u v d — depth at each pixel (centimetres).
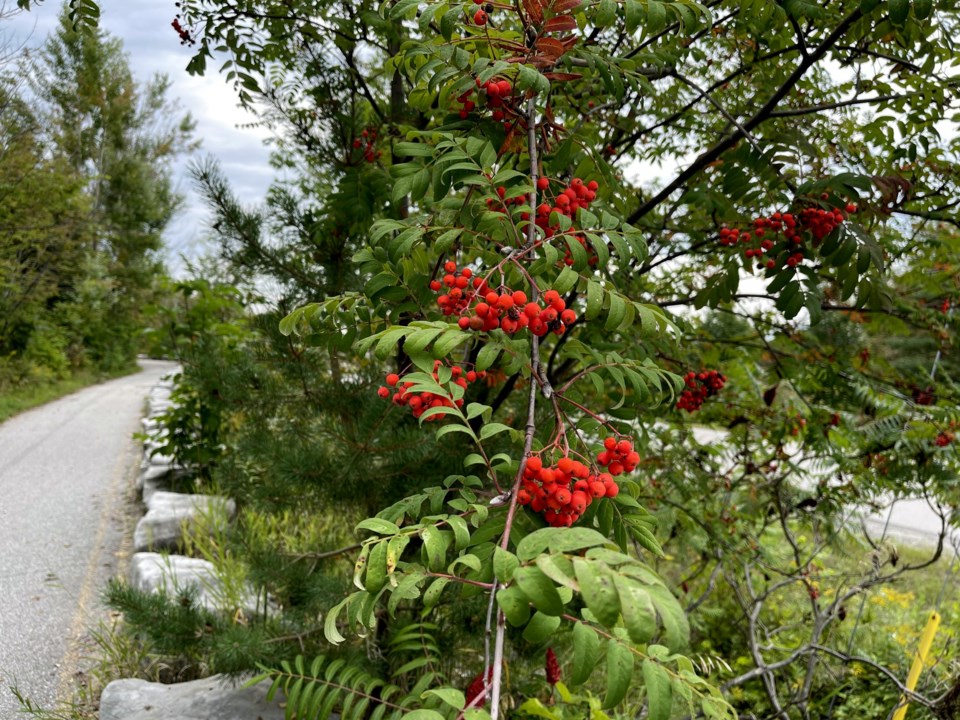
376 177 298
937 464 380
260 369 320
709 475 421
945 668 380
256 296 347
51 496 679
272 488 301
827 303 385
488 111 215
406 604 294
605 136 363
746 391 434
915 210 321
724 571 439
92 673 358
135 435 684
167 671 352
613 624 90
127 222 2542
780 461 419
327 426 278
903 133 295
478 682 160
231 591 372
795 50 311
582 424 166
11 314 1450
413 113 343
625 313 167
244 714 278
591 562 96
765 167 247
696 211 359
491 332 161
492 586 127
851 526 457
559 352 317
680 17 185
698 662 286
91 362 1970
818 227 227
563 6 188
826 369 411
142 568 444
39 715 315
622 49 335
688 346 375
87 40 2027
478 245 194
